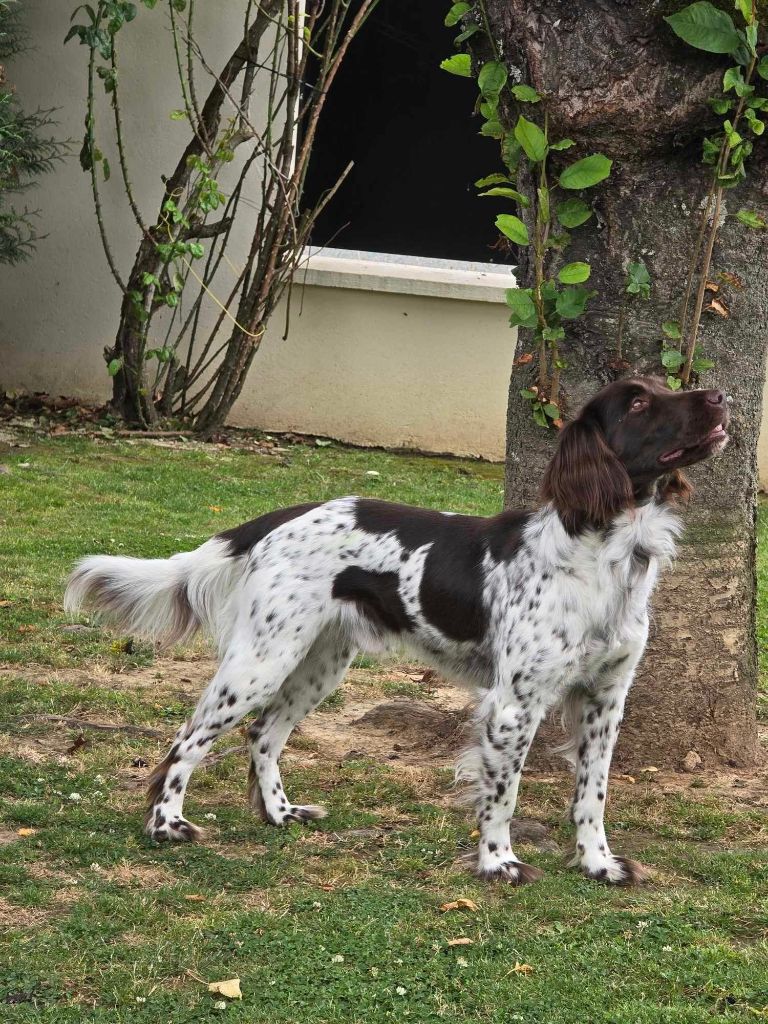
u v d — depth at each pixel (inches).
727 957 159.5
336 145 539.5
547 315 223.8
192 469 469.7
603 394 184.1
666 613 236.1
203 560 211.8
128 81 526.9
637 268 222.5
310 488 455.2
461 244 542.3
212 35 520.7
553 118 218.8
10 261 526.9
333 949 159.6
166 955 156.6
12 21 519.8
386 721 257.3
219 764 231.6
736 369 233.0
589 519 183.5
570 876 188.2
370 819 208.1
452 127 532.7
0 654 277.6
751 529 241.9
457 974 154.3
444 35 526.6
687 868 192.9
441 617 198.5
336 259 544.7
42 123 517.0
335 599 203.5
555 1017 144.3
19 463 455.5
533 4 215.6
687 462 179.9
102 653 286.4
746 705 243.0
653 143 218.7
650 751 238.5
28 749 228.7
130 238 539.5
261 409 551.5
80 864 184.7
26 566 339.3
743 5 200.5
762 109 213.2
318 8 483.5
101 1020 140.9
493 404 538.9
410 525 204.2
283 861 189.9
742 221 222.8
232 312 539.8
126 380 521.7
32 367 553.3
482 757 189.2
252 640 200.5
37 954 155.3
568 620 185.3
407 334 538.3
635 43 212.7
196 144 508.7
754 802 222.8
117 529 379.9
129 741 236.1
